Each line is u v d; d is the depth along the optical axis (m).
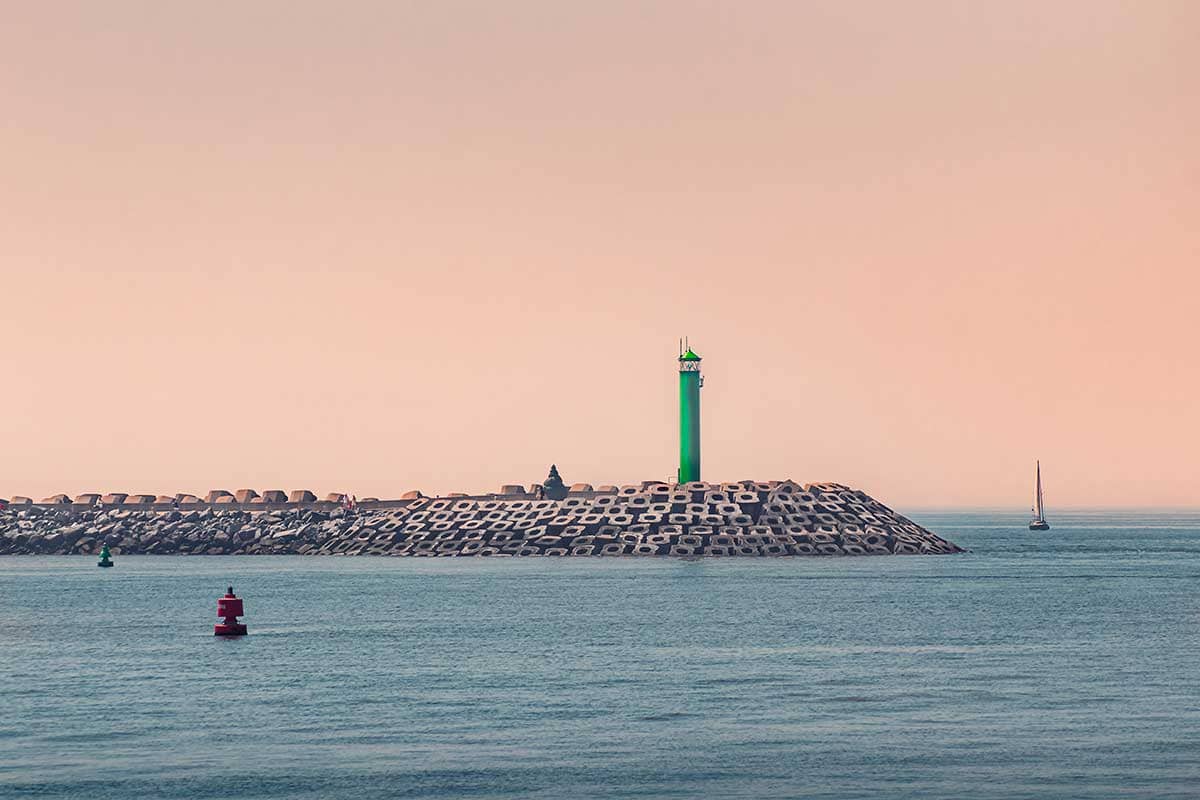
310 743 121.56
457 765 111.81
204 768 110.94
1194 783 103.81
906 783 104.44
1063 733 124.56
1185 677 164.75
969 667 175.25
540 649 198.88
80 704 144.88
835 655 189.62
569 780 106.00
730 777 106.75
